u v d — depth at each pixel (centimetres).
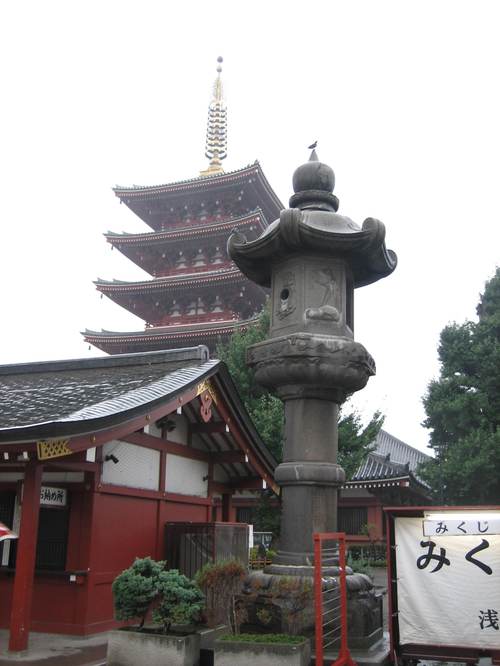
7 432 939
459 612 820
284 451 983
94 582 1175
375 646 888
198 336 3772
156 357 1594
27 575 992
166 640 866
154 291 4106
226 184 4206
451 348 2850
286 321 1004
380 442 5416
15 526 1218
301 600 835
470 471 2564
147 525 1359
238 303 4103
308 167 1083
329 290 1000
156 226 4656
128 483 1309
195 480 1581
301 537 926
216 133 4791
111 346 4053
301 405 971
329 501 950
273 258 1039
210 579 968
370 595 930
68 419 959
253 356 1000
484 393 2742
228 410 1511
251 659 772
